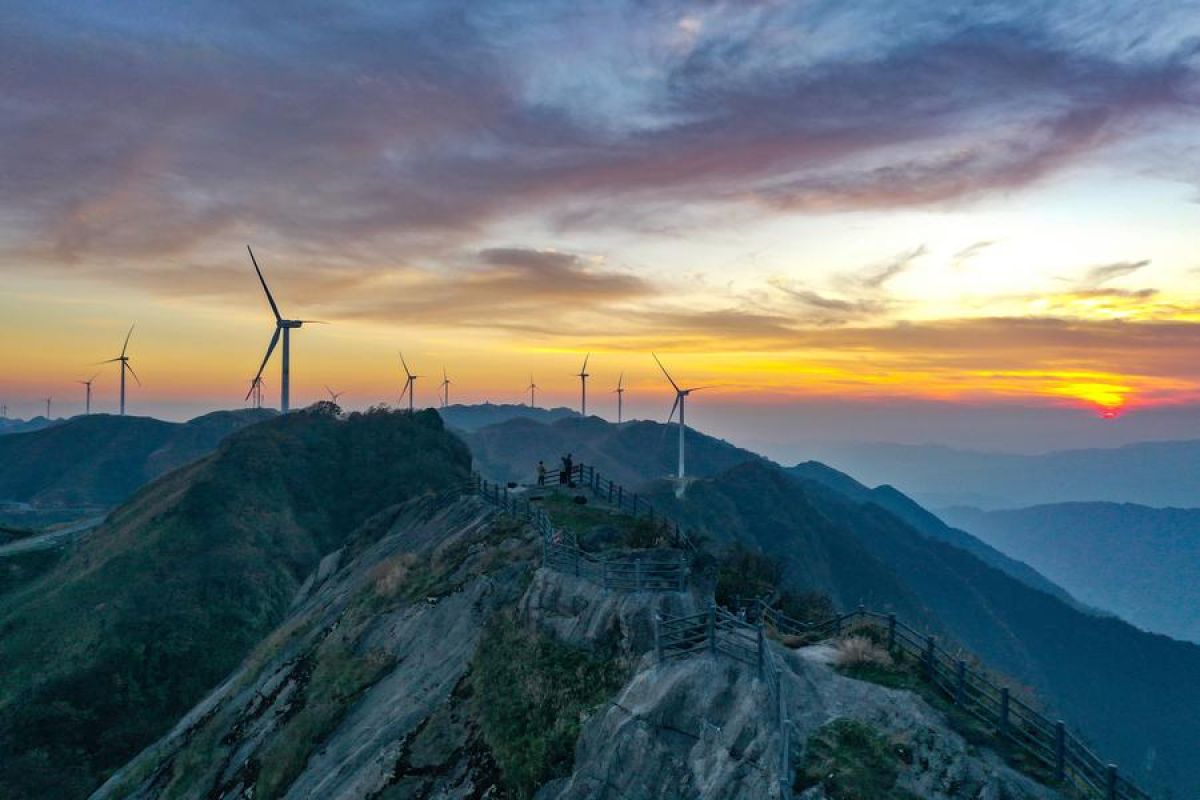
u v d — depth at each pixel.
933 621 157.38
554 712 23.64
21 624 75.31
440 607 35.62
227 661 74.06
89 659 69.50
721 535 148.25
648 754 19.41
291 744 32.59
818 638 25.23
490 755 23.77
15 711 63.41
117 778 48.06
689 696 19.84
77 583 80.69
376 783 25.61
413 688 30.95
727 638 21.44
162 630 74.44
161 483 110.75
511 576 34.00
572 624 27.12
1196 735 157.25
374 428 123.25
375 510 107.00
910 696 19.14
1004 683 21.08
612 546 32.34
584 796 19.81
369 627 39.00
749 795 16.97
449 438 126.62
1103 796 16.12
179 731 48.50
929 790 16.22
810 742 17.55
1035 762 17.17
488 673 27.33
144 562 83.75
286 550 93.75
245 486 102.00
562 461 53.00
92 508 189.88
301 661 41.72
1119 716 162.88
